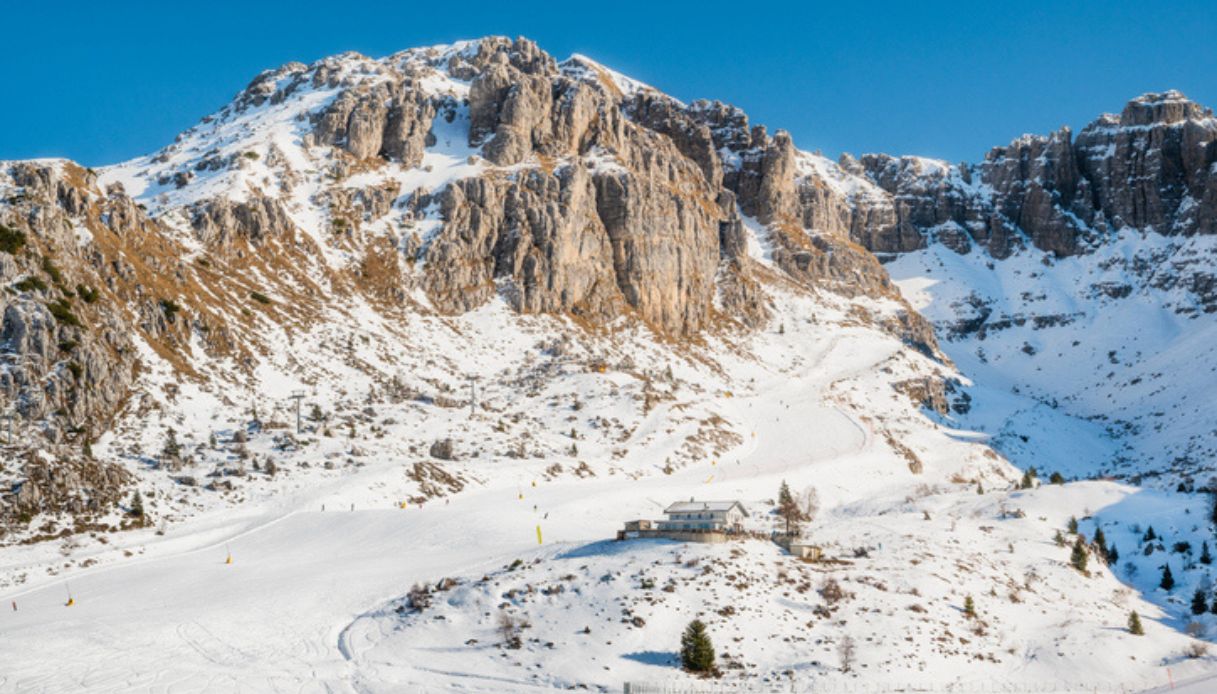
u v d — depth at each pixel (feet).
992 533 529.86
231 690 320.91
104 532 499.92
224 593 415.03
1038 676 359.05
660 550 417.90
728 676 330.54
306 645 359.25
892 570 425.69
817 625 368.07
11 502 494.18
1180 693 352.90
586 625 356.38
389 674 335.06
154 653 349.61
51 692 316.40
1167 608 458.09
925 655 352.90
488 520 526.57
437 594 393.09
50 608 401.49
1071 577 465.88
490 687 325.01
